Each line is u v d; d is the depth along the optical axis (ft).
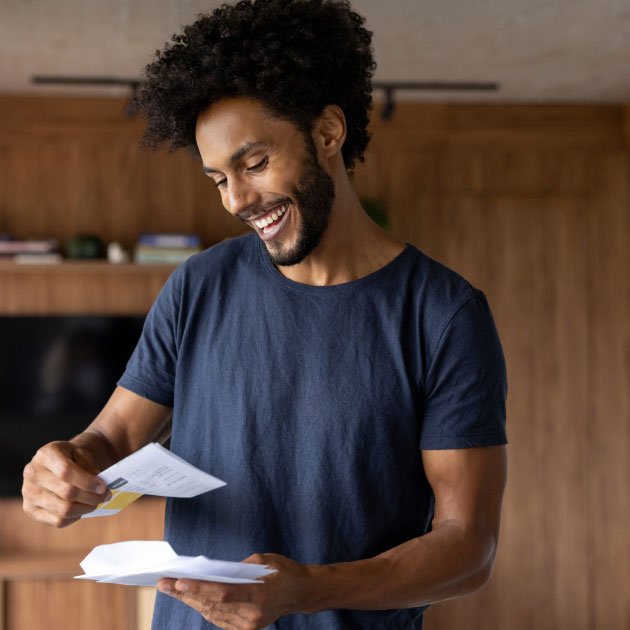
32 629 11.86
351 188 3.78
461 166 13.55
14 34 10.25
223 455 3.70
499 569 13.32
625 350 13.51
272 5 3.39
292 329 3.72
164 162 13.20
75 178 13.12
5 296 13.06
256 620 2.85
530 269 13.52
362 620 3.57
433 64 11.46
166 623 3.71
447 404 3.64
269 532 3.59
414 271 3.76
